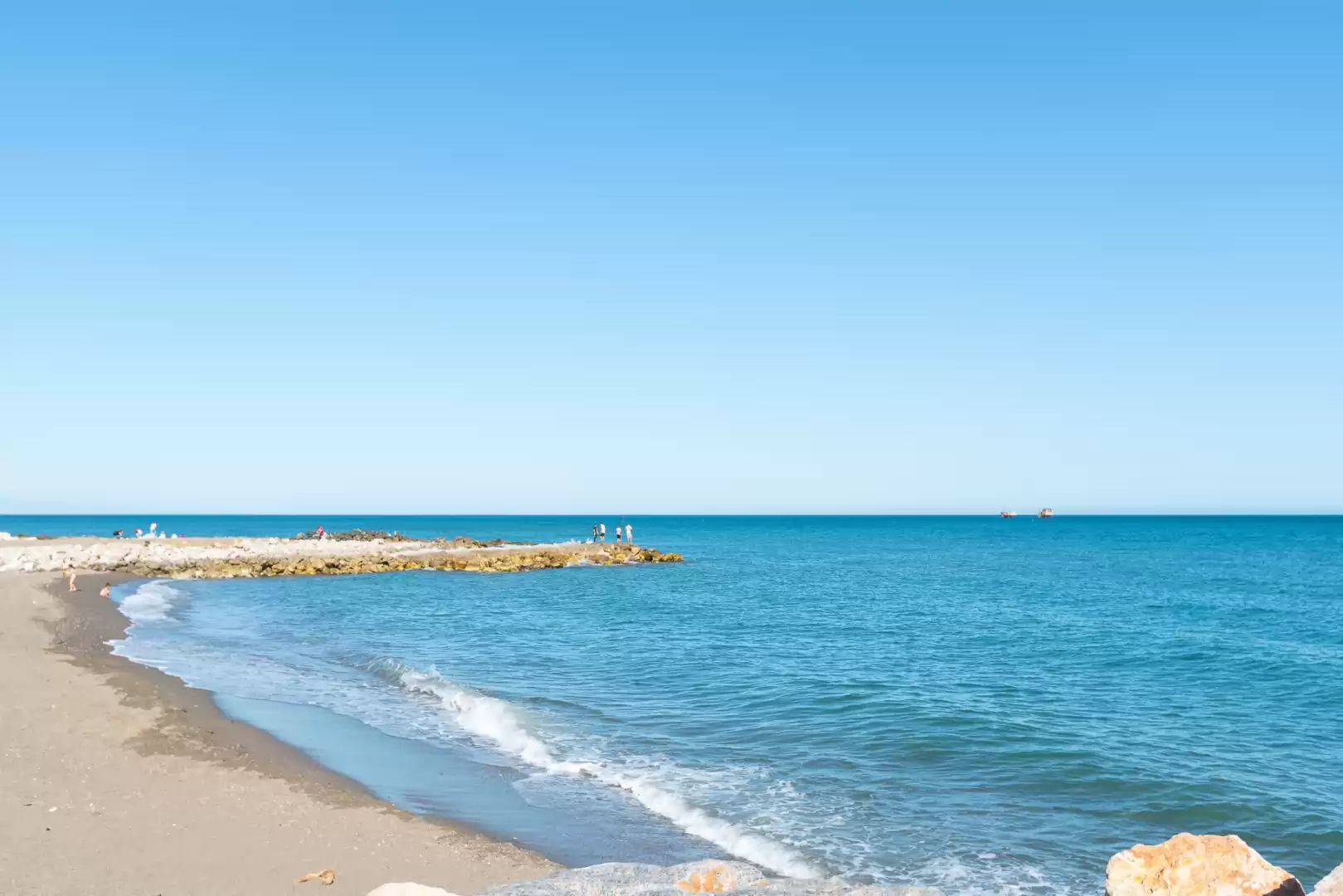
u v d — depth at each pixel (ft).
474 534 495.00
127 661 79.51
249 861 36.68
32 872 33.58
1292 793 49.67
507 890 30.89
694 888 31.07
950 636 111.24
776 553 335.06
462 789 48.47
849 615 133.69
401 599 150.92
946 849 40.98
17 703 59.16
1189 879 25.26
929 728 62.64
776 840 41.65
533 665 86.63
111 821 39.88
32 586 129.90
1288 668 90.84
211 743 54.49
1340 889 23.99
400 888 29.35
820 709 68.33
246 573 186.91
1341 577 213.87
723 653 95.20
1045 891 36.42
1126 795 49.11
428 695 71.56
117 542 232.32
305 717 63.26
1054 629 119.55
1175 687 80.59
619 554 252.62
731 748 57.26
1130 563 267.59
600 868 33.27
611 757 54.80
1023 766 54.24
